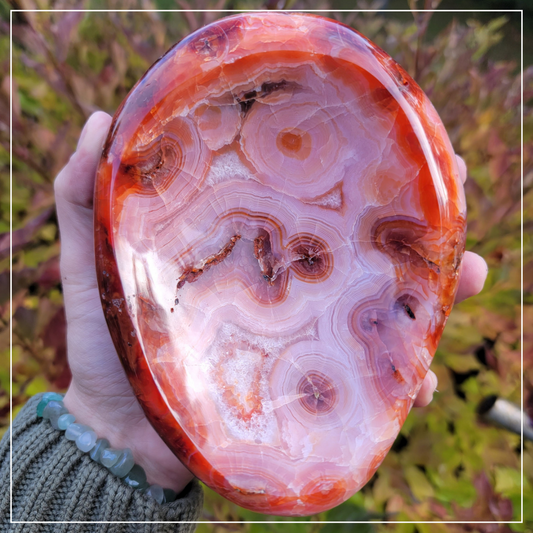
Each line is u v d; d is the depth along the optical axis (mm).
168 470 209
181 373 170
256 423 173
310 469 169
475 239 266
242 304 181
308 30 167
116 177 164
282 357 180
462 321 259
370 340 180
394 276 179
